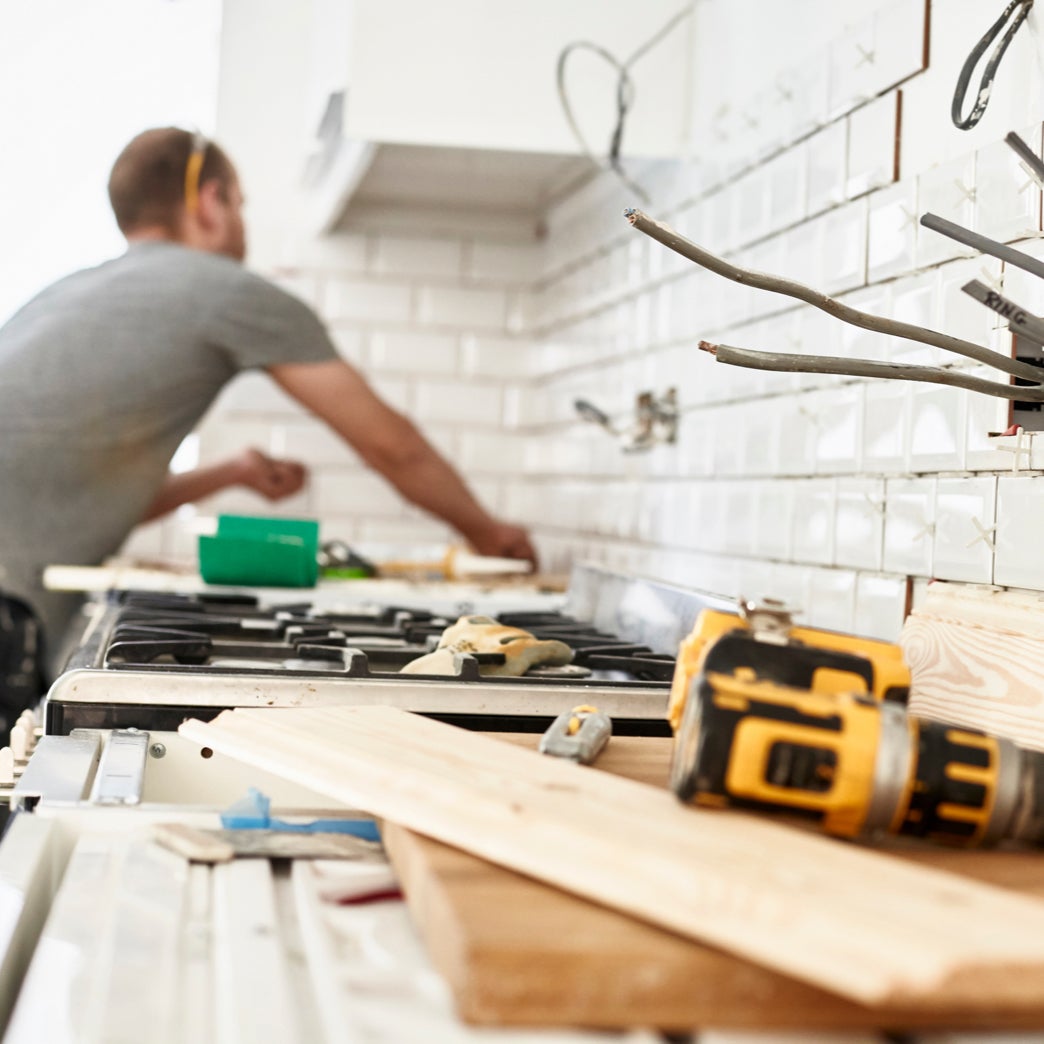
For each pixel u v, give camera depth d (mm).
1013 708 919
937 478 1240
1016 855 676
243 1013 487
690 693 663
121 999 499
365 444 2545
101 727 1037
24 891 613
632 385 2260
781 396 1608
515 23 1816
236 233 2627
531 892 573
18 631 2283
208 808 788
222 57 2973
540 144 1835
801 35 1575
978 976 451
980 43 1106
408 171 2619
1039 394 822
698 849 577
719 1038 491
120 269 2408
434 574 2342
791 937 486
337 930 607
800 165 1564
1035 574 1073
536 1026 490
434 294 3057
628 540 2270
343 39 1845
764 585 1653
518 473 3098
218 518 2076
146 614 1519
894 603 1314
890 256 1339
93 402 2309
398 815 685
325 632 1431
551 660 1264
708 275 1878
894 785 631
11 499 2289
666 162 2094
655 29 1871
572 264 2705
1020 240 1111
